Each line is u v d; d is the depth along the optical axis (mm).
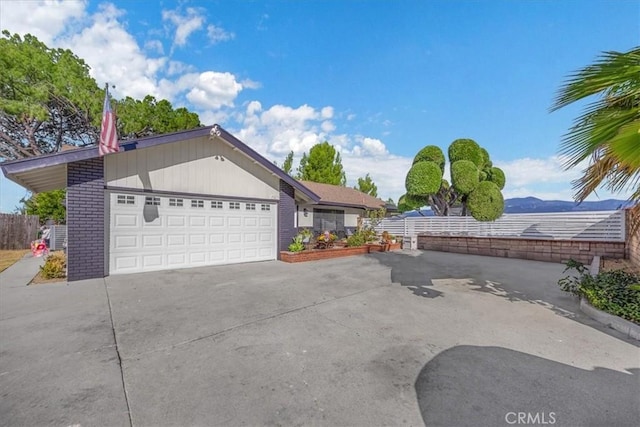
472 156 17797
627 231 9375
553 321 4379
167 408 2355
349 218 18875
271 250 10914
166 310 4891
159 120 18641
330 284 6852
